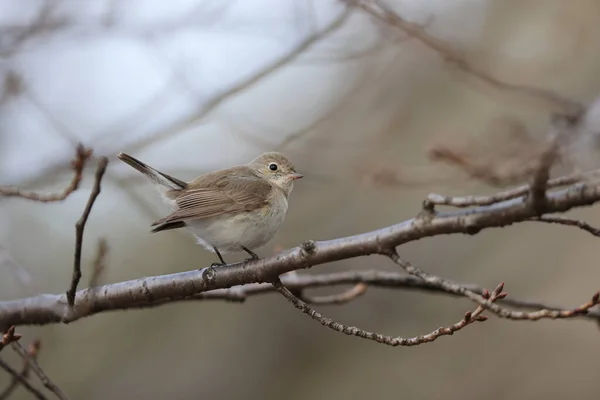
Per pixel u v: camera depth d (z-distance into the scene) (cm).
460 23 1430
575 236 1495
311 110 1477
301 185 1525
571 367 1417
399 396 1445
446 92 1430
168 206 822
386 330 1508
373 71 1424
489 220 521
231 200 796
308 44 951
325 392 1483
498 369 1442
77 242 587
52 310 672
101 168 542
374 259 1483
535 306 736
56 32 1007
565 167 689
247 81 981
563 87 1211
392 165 1130
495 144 826
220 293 766
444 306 1510
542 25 1435
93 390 1417
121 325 1507
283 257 603
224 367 1512
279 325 1557
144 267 1502
